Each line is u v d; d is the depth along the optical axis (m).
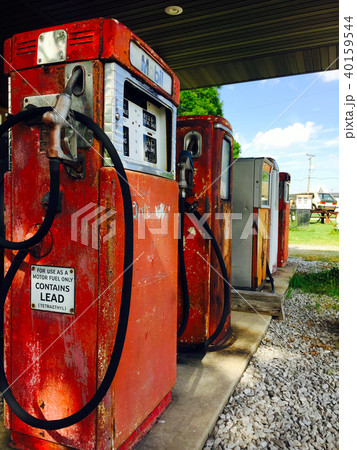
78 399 1.47
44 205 1.48
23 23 4.62
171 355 2.04
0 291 1.44
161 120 1.96
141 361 1.68
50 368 1.53
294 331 3.68
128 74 1.51
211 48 5.25
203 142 2.80
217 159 2.86
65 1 4.02
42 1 4.05
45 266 1.52
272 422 2.06
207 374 2.46
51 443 1.54
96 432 1.44
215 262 2.89
